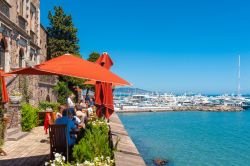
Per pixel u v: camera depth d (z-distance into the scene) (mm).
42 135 16484
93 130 10664
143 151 24938
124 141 14180
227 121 66312
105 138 9734
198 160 22016
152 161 21141
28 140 14930
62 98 36000
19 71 8422
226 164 20891
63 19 50719
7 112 16484
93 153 8359
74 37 51219
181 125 53750
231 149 27578
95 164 7688
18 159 11109
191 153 24797
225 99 163125
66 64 8594
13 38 22500
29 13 27734
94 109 26000
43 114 20594
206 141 32688
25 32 25359
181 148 27094
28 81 23172
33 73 8773
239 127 51688
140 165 9422
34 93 25188
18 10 24031
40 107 25625
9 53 21453
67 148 9883
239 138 36062
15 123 16750
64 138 10000
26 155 11750
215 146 29141
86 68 8484
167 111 111250
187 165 20234
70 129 10594
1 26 19469
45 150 12711
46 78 30391
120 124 22547
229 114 97500
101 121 14750
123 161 9383
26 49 26828
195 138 35031
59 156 7824
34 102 25094
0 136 13039
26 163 10555
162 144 29250
